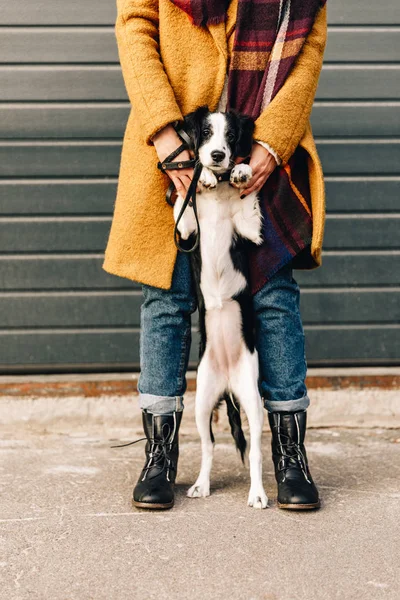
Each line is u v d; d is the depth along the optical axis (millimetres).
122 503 2607
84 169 3729
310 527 2381
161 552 2205
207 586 2006
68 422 3678
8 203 3721
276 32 2527
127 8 2590
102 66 3695
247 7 2506
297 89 2496
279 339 2643
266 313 2648
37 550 2225
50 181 3729
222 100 2598
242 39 2527
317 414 3721
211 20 2520
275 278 2625
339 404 3725
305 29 2506
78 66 3689
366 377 3732
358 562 2145
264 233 2590
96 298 3770
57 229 3742
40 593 1977
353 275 3805
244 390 2633
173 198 2613
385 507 2562
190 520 2439
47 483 2830
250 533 2334
